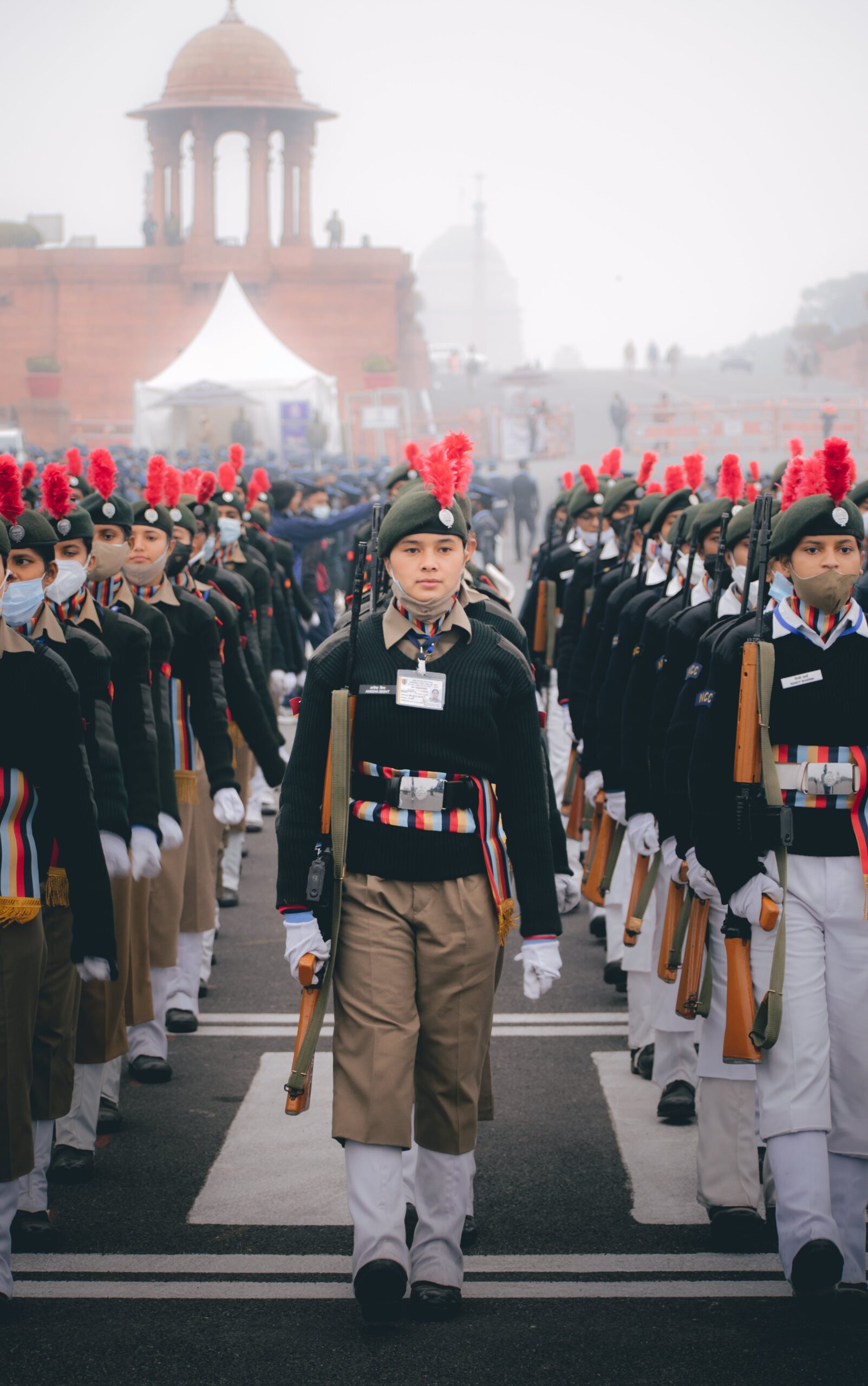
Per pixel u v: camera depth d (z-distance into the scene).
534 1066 5.87
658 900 5.54
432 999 3.82
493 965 3.88
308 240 58.06
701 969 4.29
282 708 15.88
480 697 3.85
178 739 5.82
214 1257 4.23
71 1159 4.79
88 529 4.93
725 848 3.94
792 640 3.97
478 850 3.86
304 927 3.81
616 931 6.90
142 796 5.00
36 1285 4.06
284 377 36.31
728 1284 4.05
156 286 56.59
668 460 47.06
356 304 56.44
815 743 3.94
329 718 3.90
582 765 6.71
